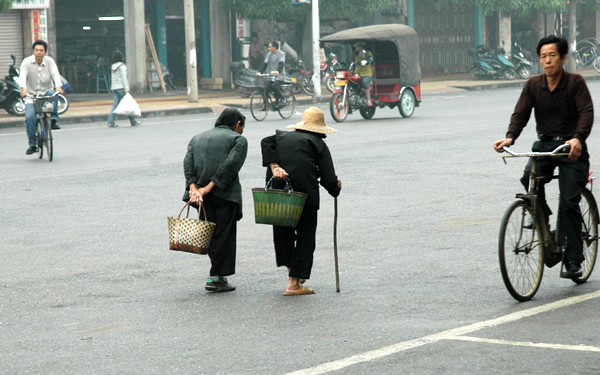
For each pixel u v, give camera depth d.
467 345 6.78
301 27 50.34
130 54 42.97
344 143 21.75
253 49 45.19
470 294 8.39
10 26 37.72
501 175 16.08
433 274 9.23
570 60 57.53
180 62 47.66
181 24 47.41
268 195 8.38
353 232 11.55
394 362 6.41
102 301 8.44
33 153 21.03
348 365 6.36
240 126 9.27
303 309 8.00
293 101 30.47
